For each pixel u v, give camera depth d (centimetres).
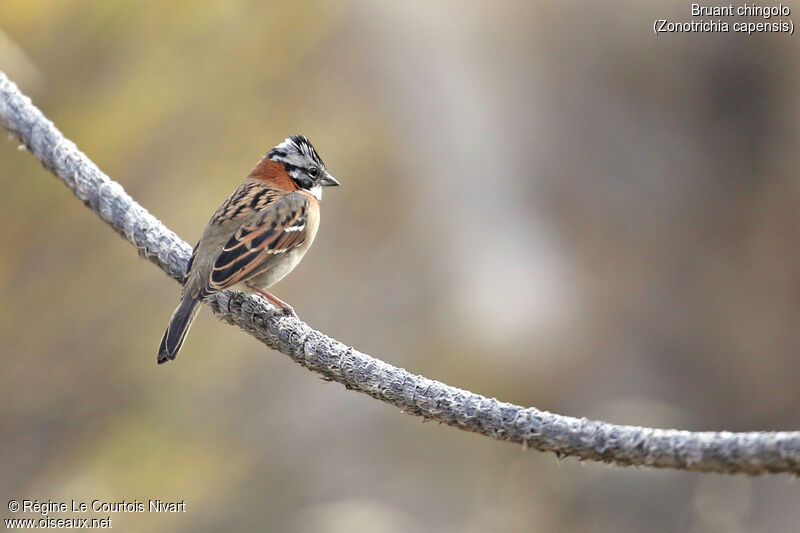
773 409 1583
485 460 1302
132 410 936
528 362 1326
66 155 705
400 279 1236
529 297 1375
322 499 1121
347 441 1189
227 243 744
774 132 1664
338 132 1200
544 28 1645
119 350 923
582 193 1577
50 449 916
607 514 1328
